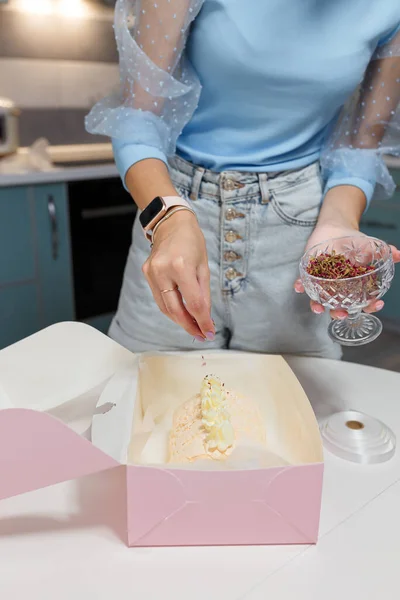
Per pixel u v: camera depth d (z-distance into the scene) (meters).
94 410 0.77
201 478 0.58
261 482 0.58
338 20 0.88
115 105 1.01
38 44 2.67
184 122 0.96
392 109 1.01
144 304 1.05
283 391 0.79
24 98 2.71
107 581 0.58
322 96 0.93
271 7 0.86
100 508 0.68
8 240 2.21
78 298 2.50
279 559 0.60
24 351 0.80
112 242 2.54
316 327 1.06
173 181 1.00
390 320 2.95
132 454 0.64
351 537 0.63
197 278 0.68
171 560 0.60
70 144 2.91
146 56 0.89
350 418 0.82
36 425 0.57
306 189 0.99
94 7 2.78
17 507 0.68
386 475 0.74
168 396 0.82
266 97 0.93
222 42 0.88
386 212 2.74
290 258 1.01
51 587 0.57
